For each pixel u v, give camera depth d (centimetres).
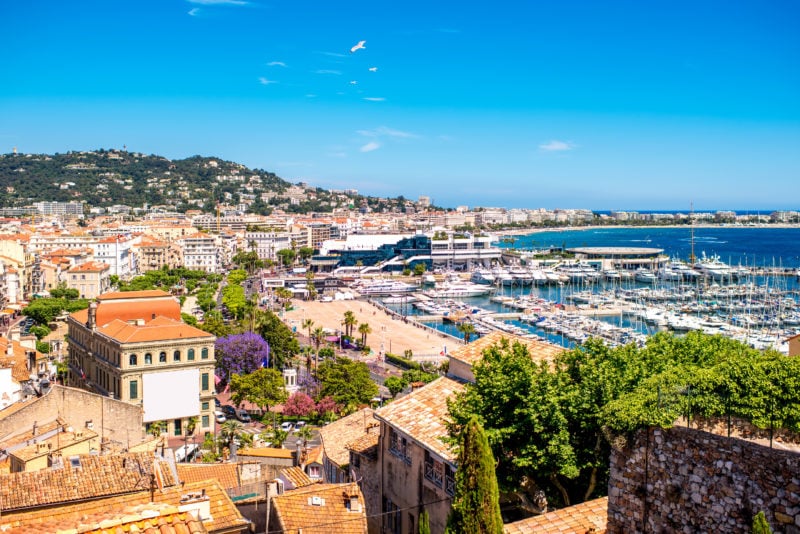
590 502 3966
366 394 14162
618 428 3319
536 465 4275
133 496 4709
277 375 15200
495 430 4359
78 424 8469
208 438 11981
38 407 8169
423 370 18612
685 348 5222
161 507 2536
